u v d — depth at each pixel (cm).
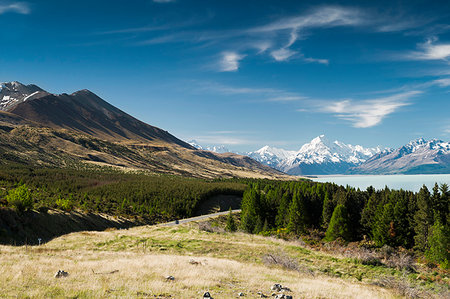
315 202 9375
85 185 15275
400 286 2484
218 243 3841
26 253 2748
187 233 4584
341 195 8381
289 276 2502
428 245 5362
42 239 5738
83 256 2798
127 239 4022
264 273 2488
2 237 4859
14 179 12550
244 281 2069
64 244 3741
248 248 3656
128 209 11906
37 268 1909
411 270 3238
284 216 9300
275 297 1625
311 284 2184
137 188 14925
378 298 1998
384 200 7756
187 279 1912
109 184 15888
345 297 1844
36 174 15825
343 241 6050
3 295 1262
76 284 1548
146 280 1798
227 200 16000
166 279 1873
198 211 14062
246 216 8881
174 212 12575
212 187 16425
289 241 4669
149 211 12012
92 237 4244
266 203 10025
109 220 9712
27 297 1266
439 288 2641
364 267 3203
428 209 6200
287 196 9688
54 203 8706
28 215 6159
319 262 3275
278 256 3173
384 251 3681
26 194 6325
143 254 3155
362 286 2495
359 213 7975
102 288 1499
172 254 3312
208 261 2761
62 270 1831
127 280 1755
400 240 6206
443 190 6638
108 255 2938
